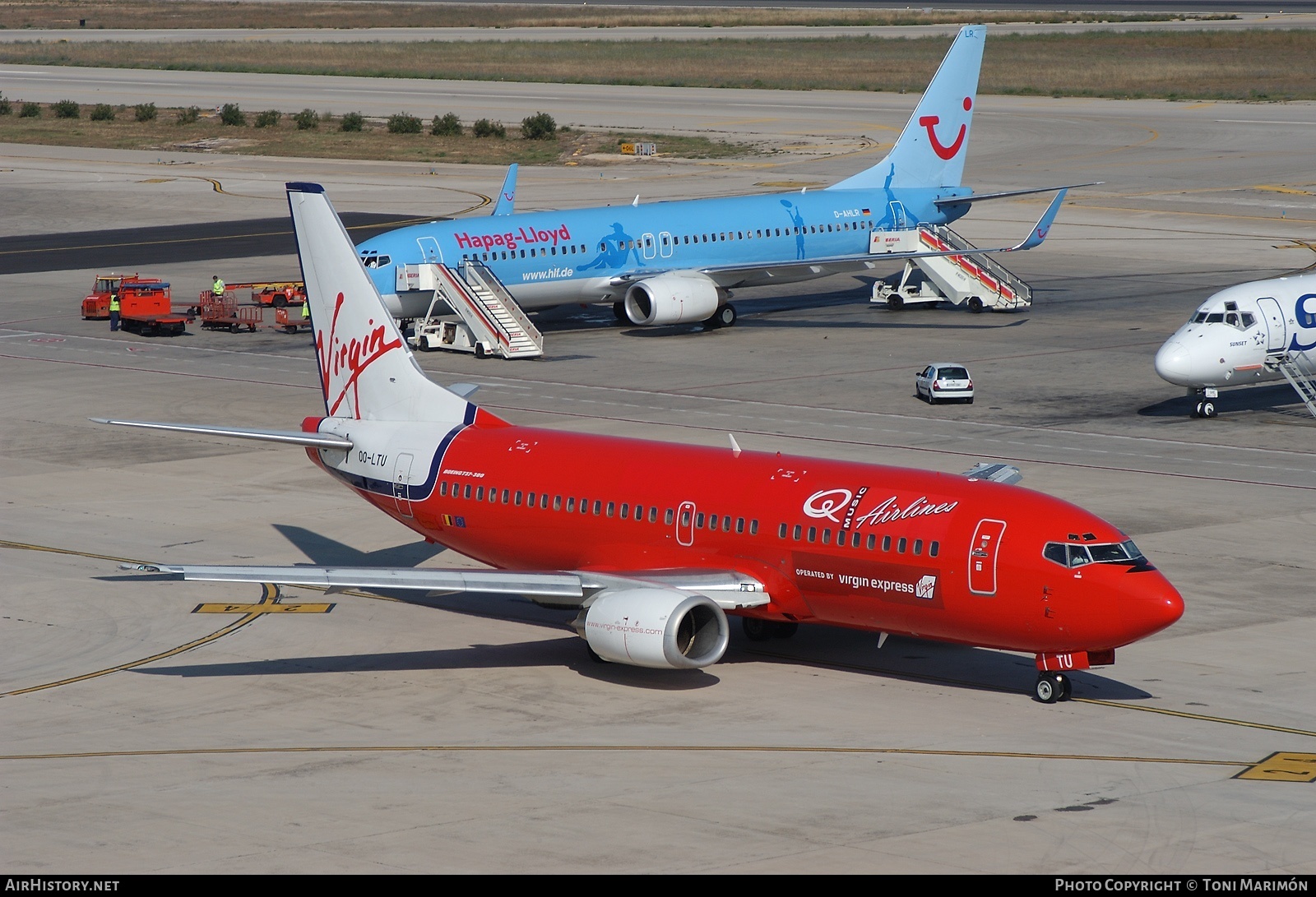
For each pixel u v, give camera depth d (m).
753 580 138.75
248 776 114.94
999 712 129.38
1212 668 140.38
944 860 97.50
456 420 161.75
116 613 160.12
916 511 131.62
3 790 112.06
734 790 110.88
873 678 139.38
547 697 134.50
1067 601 124.12
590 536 147.88
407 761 118.12
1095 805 107.50
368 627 157.00
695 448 149.00
